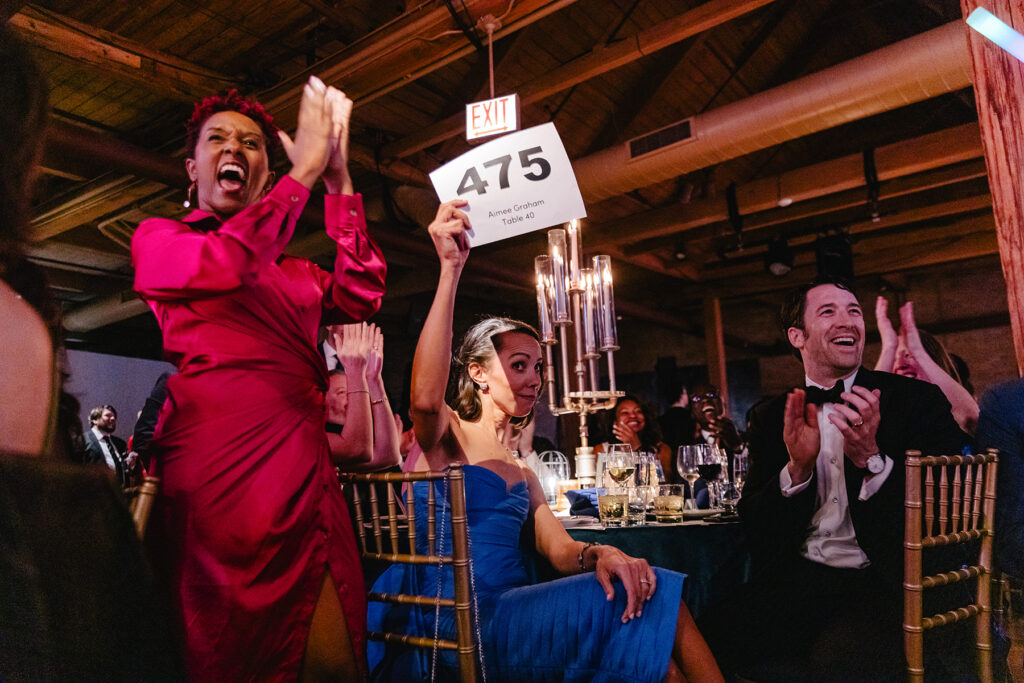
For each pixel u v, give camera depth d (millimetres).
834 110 4516
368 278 1329
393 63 4113
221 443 1058
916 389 1907
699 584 1941
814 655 1670
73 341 9742
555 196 1670
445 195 1738
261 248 1046
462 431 1685
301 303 1188
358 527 1555
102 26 4223
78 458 686
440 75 5617
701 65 6695
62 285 8383
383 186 6336
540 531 1692
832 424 1871
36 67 469
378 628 1577
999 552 1505
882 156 6016
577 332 2744
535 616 1375
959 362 3242
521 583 1552
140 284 1087
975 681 1516
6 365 394
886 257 9641
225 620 1016
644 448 4398
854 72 4359
